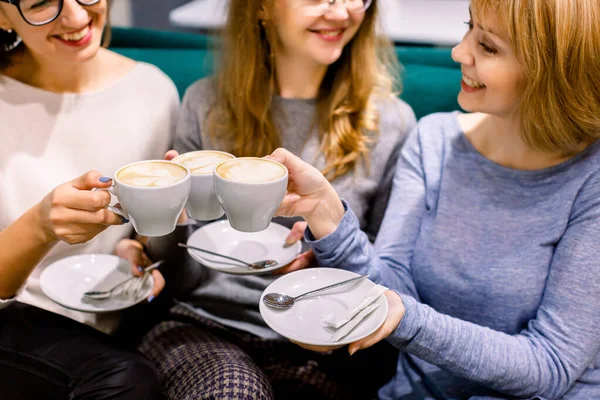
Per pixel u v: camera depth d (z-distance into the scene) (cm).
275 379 127
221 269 112
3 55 125
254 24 133
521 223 112
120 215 92
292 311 95
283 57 137
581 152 109
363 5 126
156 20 316
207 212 93
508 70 102
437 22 246
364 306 93
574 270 104
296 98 141
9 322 112
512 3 97
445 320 102
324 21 124
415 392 118
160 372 117
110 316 131
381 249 126
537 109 102
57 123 127
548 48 97
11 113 123
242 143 138
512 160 116
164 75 149
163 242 128
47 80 128
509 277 111
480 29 104
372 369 136
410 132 142
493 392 110
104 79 137
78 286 115
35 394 104
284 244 123
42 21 109
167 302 140
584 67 97
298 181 105
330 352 134
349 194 139
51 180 125
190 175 84
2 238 99
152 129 139
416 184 129
